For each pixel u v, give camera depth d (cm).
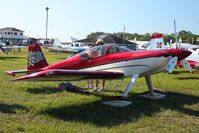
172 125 608
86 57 861
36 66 974
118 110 709
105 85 1094
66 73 664
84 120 605
